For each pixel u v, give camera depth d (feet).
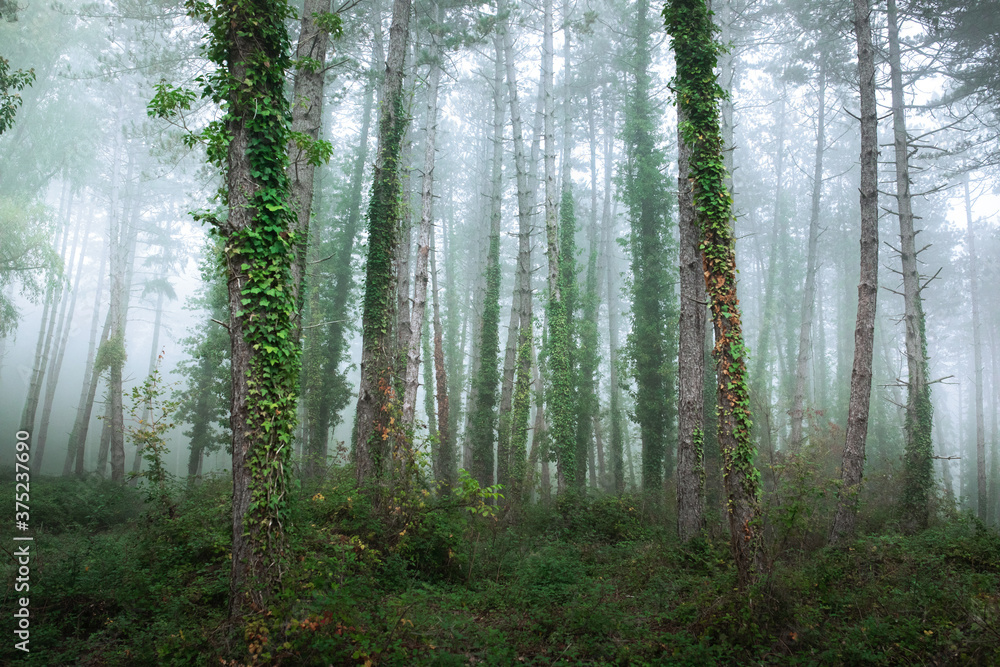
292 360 24.43
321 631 19.57
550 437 70.85
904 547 33.04
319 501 35.83
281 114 24.68
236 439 23.12
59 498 50.21
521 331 71.82
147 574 26.50
